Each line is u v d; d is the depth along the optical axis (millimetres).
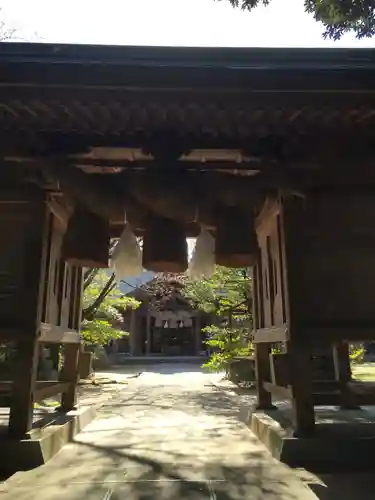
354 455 3881
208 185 4039
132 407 8000
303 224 4438
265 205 4891
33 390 4066
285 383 4699
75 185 4047
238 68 3369
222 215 4152
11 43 3373
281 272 4703
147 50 3398
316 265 4367
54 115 3729
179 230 4125
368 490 3240
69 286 5738
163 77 3340
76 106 3572
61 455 4238
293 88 3416
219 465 3889
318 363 9211
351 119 3826
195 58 3412
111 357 28422
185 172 4066
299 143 4207
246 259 4113
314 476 3562
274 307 5121
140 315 33406
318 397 4859
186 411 7438
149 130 4012
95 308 13047
